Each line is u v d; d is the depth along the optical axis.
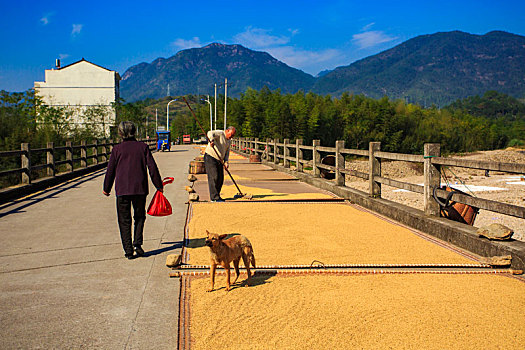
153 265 4.85
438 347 2.91
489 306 3.62
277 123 65.00
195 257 5.04
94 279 4.38
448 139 89.50
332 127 75.25
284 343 2.94
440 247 5.57
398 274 4.47
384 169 46.56
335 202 9.23
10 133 22.94
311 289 3.99
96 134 35.16
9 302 3.77
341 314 3.43
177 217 7.61
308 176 12.80
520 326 3.24
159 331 3.22
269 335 3.06
